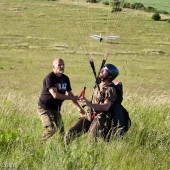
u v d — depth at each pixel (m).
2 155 13.32
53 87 16.89
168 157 14.81
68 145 14.65
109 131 15.61
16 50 135.38
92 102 16.59
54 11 185.88
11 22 170.00
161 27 169.38
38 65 119.94
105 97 16.02
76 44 145.12
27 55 130.38
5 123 16.86
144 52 140.50
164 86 103.31
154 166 14.02
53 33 158.88
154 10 189.75
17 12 182.75
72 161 12.76
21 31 159.38
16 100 23.36
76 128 16.47
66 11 185.12
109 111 16.05
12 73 108.06
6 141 14.32
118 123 15.79
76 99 16.80
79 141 15.48
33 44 144.25
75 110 21.59
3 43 143.25
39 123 17.86
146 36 157.50
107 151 14.27
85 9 186.75
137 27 166.00
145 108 20.94
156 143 16.11
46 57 129.75
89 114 16.59
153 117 19.33
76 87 95.62
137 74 114.56
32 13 182.38
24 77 104.88
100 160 13.11
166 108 21.56
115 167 13.30
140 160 14.27
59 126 16.81
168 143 16.08
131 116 19.34
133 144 15.91
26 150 13.70
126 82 103.75
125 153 14.40
